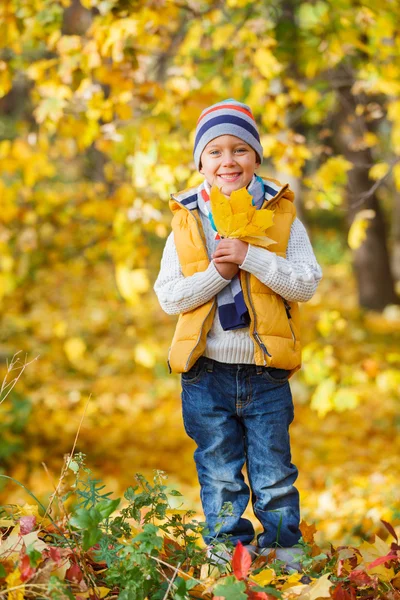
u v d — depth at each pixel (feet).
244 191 11.77
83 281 61.41
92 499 10.80
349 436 36.29
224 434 12.40
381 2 23.68
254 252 11.88
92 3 21.88
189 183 22.77
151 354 27.53
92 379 45.09
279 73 25.82
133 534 11.48
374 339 52.34
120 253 25.59
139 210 24.67
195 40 26.08
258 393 12.36
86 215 27.07
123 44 21.34
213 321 12.36
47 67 23.35
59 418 37.76
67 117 23.75
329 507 26.03
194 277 12.07
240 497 12.47
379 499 25.29
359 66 27.04
